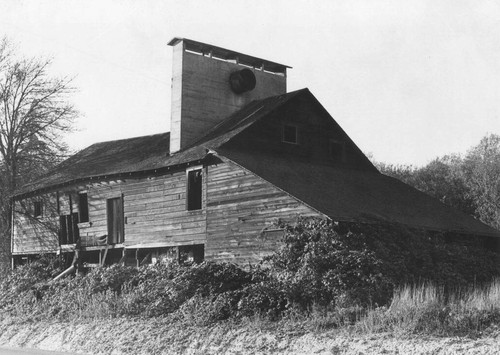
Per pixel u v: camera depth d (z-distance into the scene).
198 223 29.67
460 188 44.09
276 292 20.11
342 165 34.69
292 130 32.69
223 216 28.41
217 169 29.08
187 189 30.61
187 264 25.11
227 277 22.94
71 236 38.19
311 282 20.64
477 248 29.19
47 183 39.41
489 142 47.97
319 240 22.98
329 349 15.62
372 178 34.44
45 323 24.55
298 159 32.47
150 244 32.16
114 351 19.48
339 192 28.66
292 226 24.36
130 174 33.56
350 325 16.83
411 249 25.44
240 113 35.00
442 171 47.69
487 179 42.12
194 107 34.75
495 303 16.17
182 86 34.44
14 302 29.41
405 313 15.94
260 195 26.92
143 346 19.20
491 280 27.94
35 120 42.97
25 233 42.28
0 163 43.09
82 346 20.70
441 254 26.58
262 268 24.28
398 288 20.22
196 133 34.62
